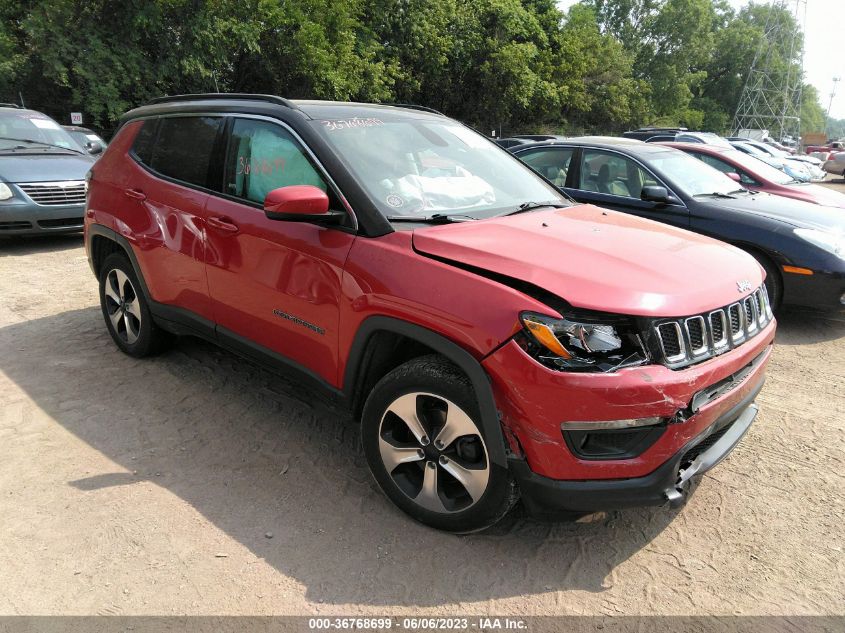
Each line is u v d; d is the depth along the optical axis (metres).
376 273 2.63
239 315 3.35
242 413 3.68
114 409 3.68
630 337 2.26
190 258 3.58
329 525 2.72
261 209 3.20
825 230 5.57
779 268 5.52
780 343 5.39
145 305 4.11
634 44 59.38
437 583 2.40
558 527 2.77
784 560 2.61
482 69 31.84
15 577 2.37
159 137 4.01
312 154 3.01
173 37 19.11
